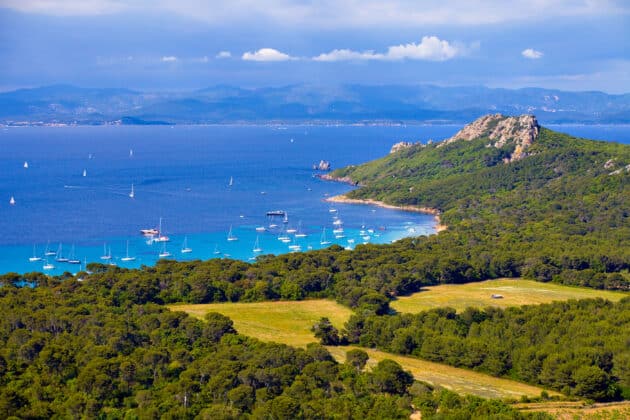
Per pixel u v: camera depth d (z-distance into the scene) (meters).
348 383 133.12
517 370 147.00
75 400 117.25
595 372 133.12
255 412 116.00
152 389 126.06
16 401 115.44
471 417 116.44
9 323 153.50
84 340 144.88
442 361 157.12
